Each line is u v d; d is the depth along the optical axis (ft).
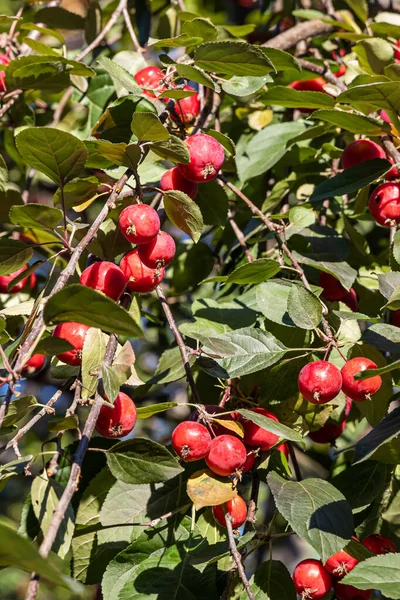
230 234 4.59
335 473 4.15
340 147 4.50
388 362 3.76
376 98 3.64
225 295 4.39
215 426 3.48
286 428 3.39
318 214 4.36
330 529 3.31
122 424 3.25
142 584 3.45
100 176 3.89
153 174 3.98
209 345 3.50
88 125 4.60
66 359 3.29
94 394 3.30
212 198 4.10
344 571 3.43
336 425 3.85
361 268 4.32
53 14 4.80
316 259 3.95
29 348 3.04
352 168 3.84
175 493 3.60
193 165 3.49
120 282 3.34
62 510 2.93
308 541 3.29
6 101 4.34
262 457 3.61
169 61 3.58
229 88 3.68
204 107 4.20
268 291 3.73
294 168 4.50
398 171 3.85
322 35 4.61
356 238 4.23
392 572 3.23
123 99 3.65
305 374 3.32
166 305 3.58
